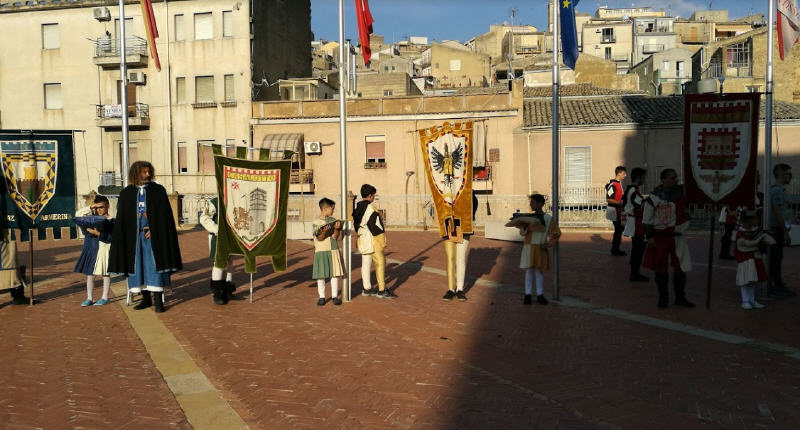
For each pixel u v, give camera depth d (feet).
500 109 100.01
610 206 51.57
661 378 20.42
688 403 18.20
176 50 112.68
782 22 33.86
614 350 23.70
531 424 16.62
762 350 23.67
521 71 182.60
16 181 31.01
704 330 26.73
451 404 18.02
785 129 91.30
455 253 33.76
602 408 17.78
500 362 22.11
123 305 31.48
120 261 29.17
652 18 245.86
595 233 73.46
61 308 30.76
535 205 32.17
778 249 33.83
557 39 32.60
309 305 31.86
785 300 33.01
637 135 94.73
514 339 25.30
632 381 20.12
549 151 97.71
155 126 113.19
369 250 33.99
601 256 51.42
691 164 31.42
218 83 111.45
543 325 27.68
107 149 115.14
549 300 33.40
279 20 124.16
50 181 31.94
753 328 26.99
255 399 18.33
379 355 22.84
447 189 33.53
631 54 232.12
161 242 29.48
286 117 107.55
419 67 262.26
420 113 102.53
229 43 111.24
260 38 115.24
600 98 111.55
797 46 133.90
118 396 18.52
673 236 31.27
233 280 40.06
